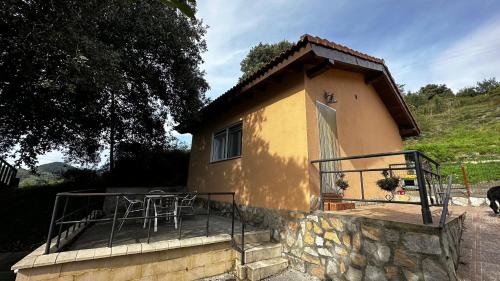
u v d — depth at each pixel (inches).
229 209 231.1
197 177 312.8
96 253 107.0
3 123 199.6
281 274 142.4
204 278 137.0
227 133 260.8
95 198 247.4
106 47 153.8
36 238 232.2
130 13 179.3
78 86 161.3
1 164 368.8
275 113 194.1
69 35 127.9
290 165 169.9
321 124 179.0
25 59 130.6
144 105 284.8
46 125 221.3
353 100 226.7
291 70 175.6
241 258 142.9
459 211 181.3
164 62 237.5
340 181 162.4
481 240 140.5
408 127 323.9
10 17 117.0
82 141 291.4
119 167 346.0
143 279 117.9
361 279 111.7
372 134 246.1
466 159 426.9
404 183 263.0
